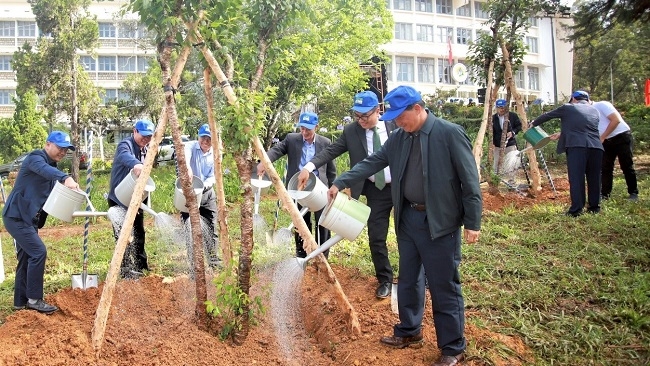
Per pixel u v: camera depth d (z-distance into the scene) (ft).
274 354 13.80
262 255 18.04
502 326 15.19
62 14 63.77
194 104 54.54
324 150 17.65
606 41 130.52
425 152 12.49
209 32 13.50
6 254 27.43
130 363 12.91
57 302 16.96
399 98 12.32
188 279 19.17
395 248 23.75
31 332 14.56
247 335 14.35
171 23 12.98
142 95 87.25
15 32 141.28
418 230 12.95
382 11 63.77
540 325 15.17
